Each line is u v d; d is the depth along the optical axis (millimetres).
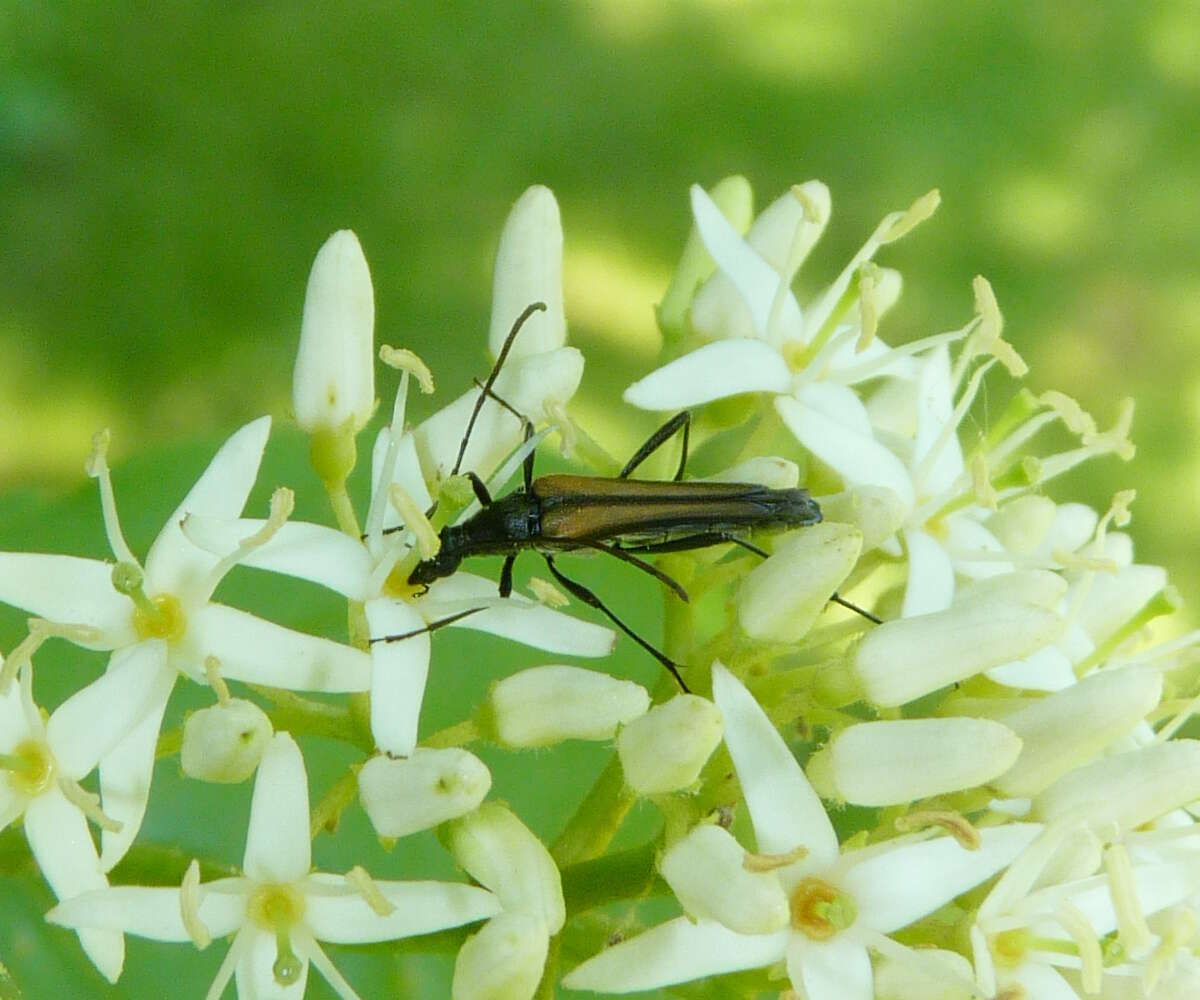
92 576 55
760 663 58
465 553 57
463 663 70
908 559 59
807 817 53
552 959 55
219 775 54
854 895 54
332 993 64
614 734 55
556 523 57
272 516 53
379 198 123
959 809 57
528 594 72
